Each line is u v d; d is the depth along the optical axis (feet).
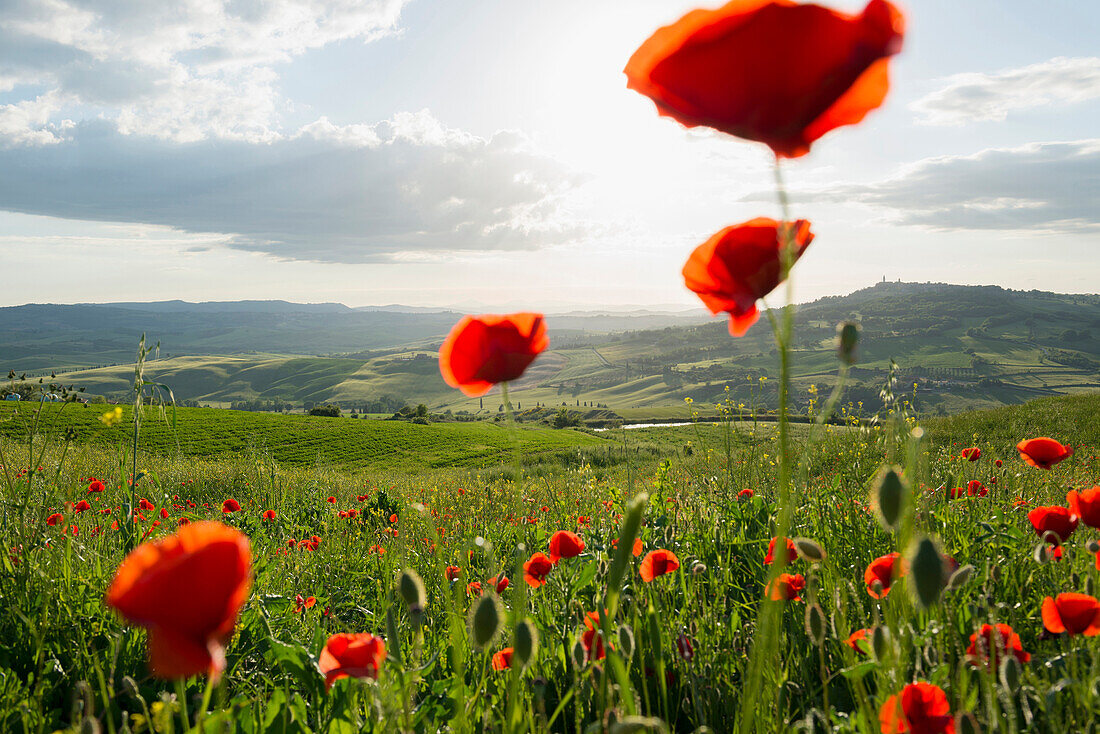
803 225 2.79
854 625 6.05
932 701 3.69
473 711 4.45
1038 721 4.57
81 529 12.00
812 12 2.04
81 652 6.95
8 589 8.00
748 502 12.41
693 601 7.20
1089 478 14.43
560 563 9.12
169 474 33.81
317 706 5.90
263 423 172.14
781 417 2.21
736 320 3.09
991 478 12.75
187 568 1.80
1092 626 4.57
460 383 3.38
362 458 145.07
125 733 3.64
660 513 11.60
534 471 48.44
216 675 1.94
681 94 2.27
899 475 2.93
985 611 6.01
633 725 2.31
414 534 15.71
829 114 2.27
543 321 3.31
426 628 7.52
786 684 4.81
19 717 5.61
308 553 14.96
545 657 6.38
